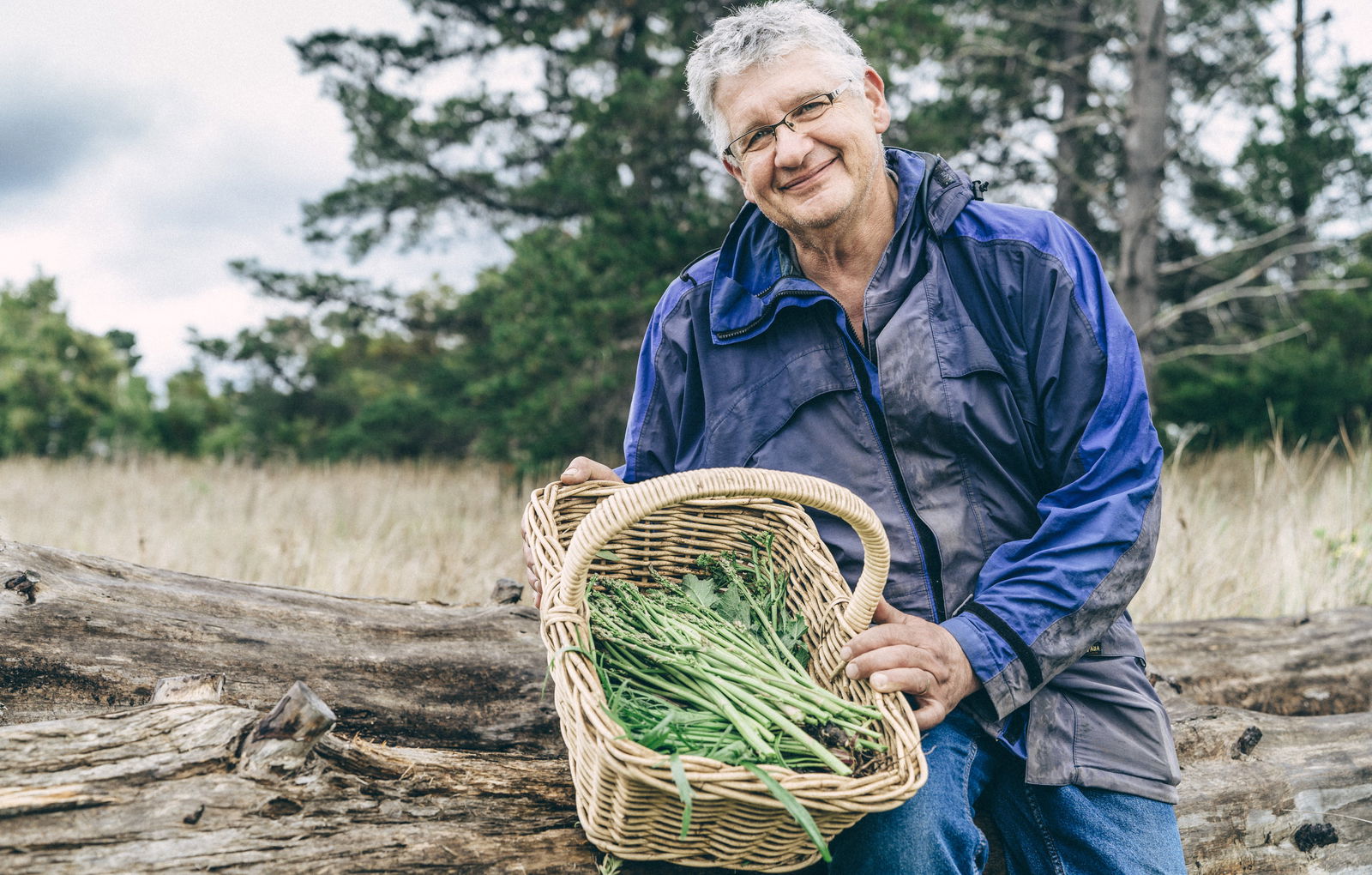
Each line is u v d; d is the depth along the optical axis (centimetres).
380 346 1998
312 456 1551
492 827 172
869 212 202
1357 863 228
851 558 197
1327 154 1034
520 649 223
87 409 1689
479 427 1286
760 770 132
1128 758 179
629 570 207
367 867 157
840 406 202
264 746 159
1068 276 192
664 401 228
